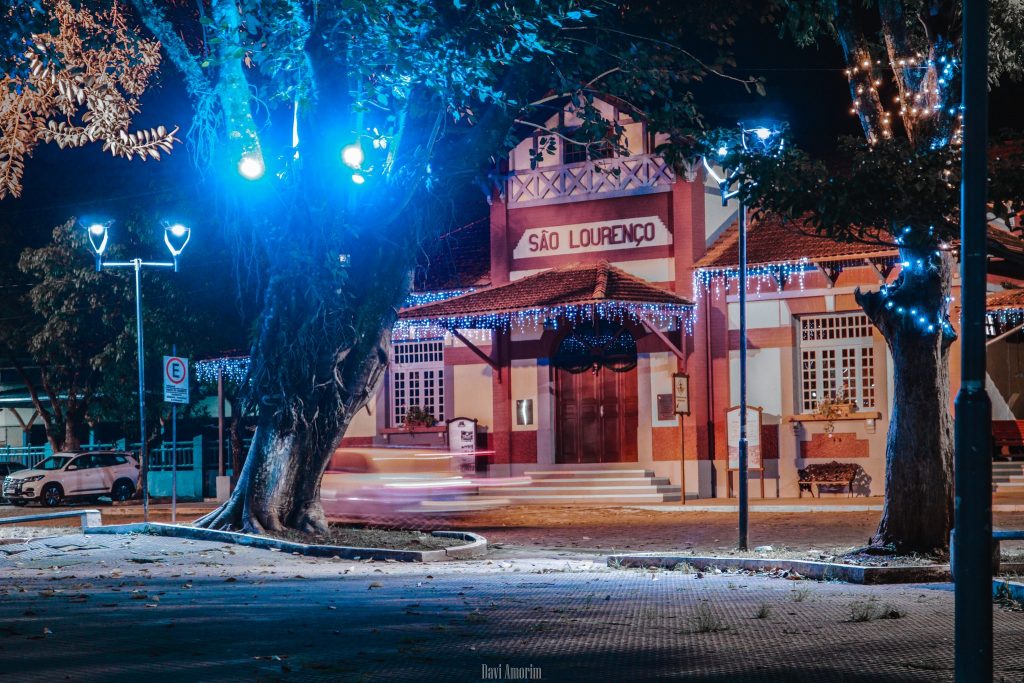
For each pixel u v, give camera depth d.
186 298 37.22
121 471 39.06
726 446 30.83
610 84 20.59
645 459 31.78
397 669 7.75
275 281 19.98
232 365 36.00
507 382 33.59
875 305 16.42
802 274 30.31
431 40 16.95
